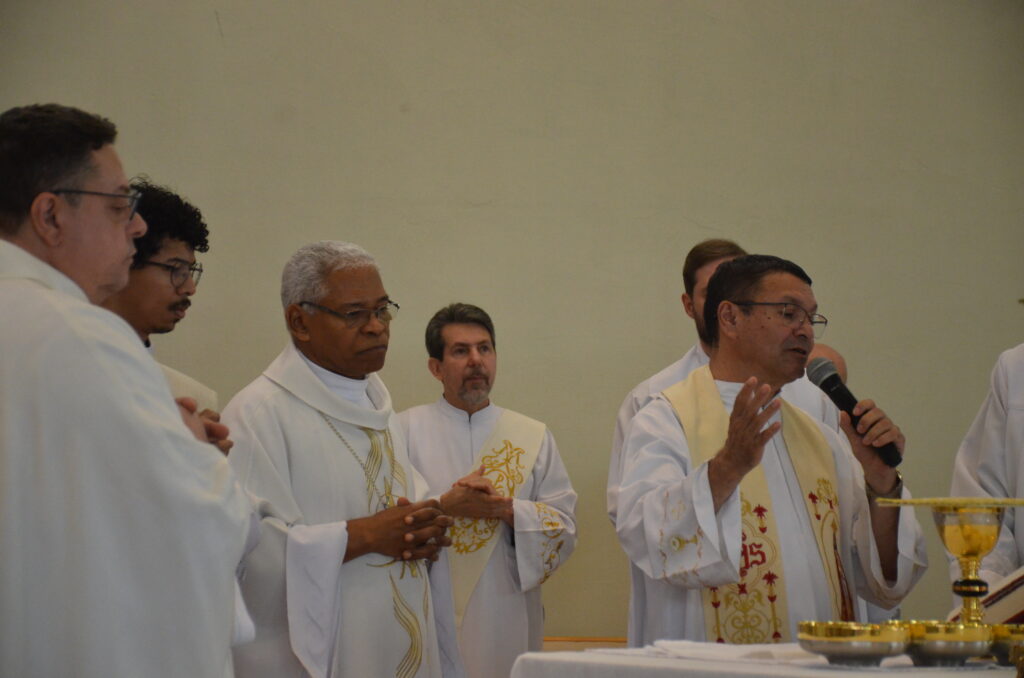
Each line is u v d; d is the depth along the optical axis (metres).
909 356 5.86
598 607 5.63
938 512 2.41
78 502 2.13
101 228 2.37
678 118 6.01
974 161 5.99
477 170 5.94
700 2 6.05
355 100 5.94
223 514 2.25
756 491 3.31
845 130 6.01
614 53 6.04
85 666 2.09
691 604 3.22
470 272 5.86
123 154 5.75
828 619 3.20
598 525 5.70
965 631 2.19
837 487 3.39
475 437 4.93
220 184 5.80
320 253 3.72
